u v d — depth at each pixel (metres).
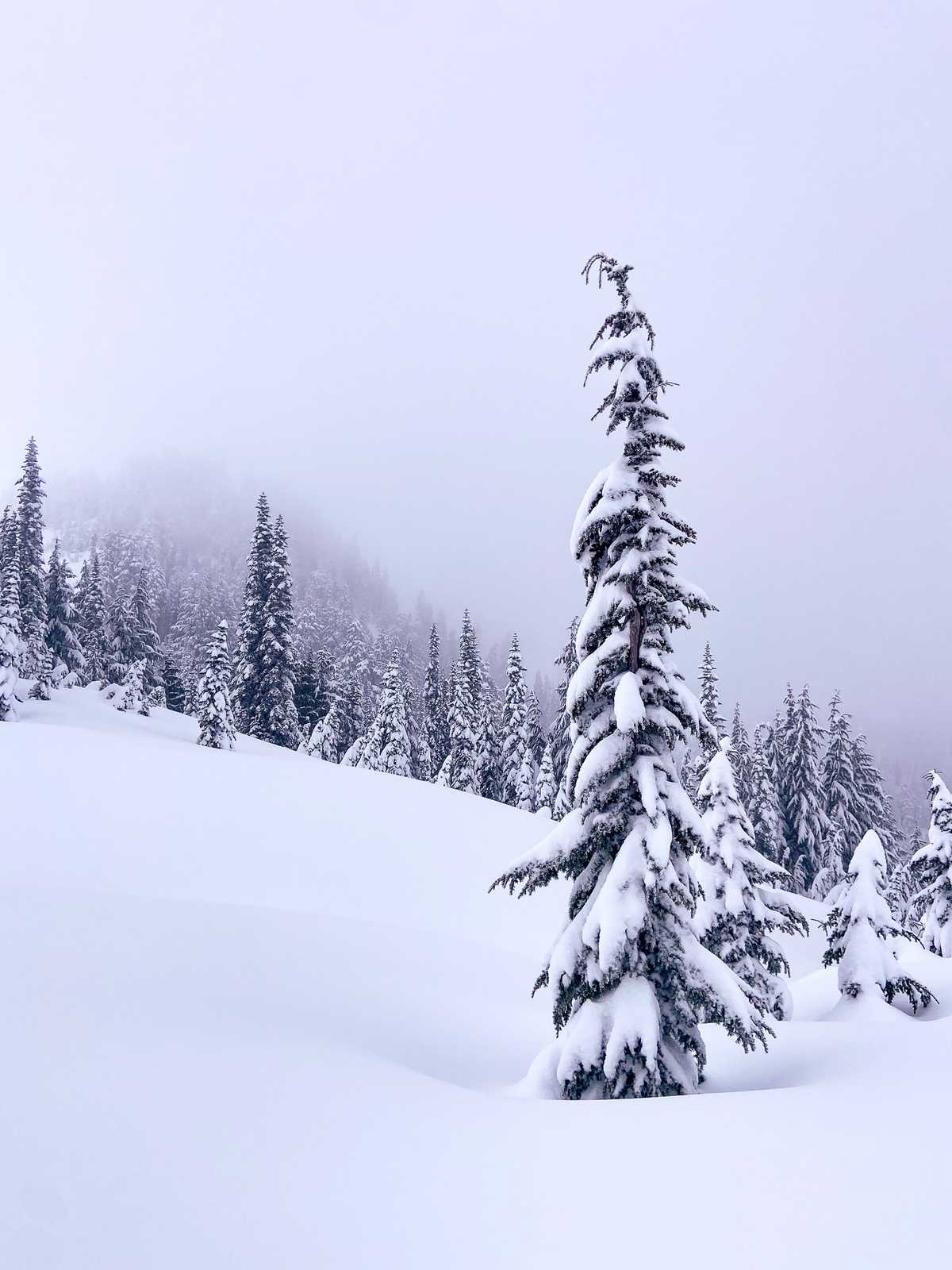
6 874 17.38
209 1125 4.92
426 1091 6.84
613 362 10.57
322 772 38.31
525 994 16.00
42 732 34.66
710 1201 4.27
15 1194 3.73
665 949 9.38
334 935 15.21
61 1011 6.49
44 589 54.34
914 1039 9.34
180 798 27.88
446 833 31.45
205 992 8.46
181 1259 3.45
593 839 9.82
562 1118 6.24
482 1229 3.99
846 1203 4.12
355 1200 4.22
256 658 53.84
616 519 10.08
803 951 32.16
